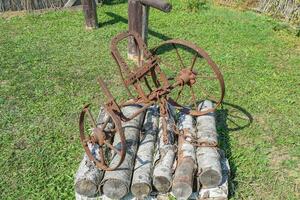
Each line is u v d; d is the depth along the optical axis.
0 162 2.56
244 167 2.48
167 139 2.30
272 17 4.72
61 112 3.02
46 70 3.61
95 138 2.17
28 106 3.10
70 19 4.74
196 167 2.19
